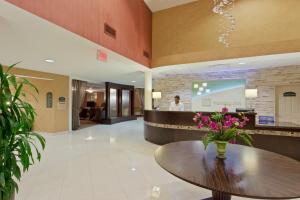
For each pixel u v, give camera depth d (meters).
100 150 4.81
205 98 7.22
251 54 4.43
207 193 2.61
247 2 4.50
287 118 6.05
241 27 4.55
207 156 1.94
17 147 1.67
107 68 5.78
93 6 3.23
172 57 5.46
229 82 6.81
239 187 1.28
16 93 1.63
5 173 1.59
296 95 5.93
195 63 5.15
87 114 12.43
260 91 6.34
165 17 5.65
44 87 7.09
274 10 4.22
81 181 2.96
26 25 2.49
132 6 4.67
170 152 2.09
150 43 5.76
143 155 4.38
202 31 5.04
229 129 1.83
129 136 6.73
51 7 2.41
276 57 4.43
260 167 1.65
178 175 1.49
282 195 1.18
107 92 10.16
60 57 4.39
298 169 1.61
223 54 4.75
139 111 14.88
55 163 3.78
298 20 3.99
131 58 4.60
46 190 2.66
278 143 3.91
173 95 7.81
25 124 1.66
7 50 3.79
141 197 2.51
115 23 3.90
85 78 8.48
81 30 2.93
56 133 7.08
